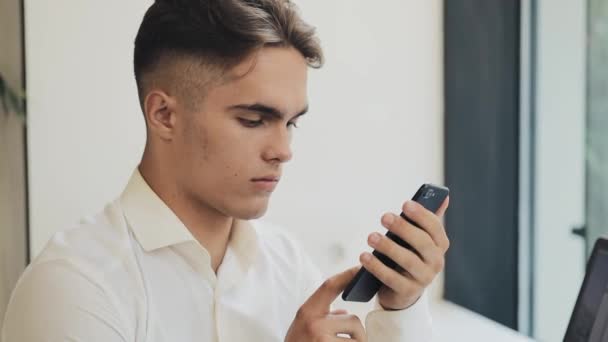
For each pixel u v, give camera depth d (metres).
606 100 2.00
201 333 0.85
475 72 2.35
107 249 0.81
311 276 1.03
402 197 2.40
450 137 2.42
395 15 2.33
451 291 2.45
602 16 2.00
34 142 1.98
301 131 2.25
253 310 0.90
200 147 0.78
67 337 0.73
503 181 2.35
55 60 1.97
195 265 0.86
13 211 2.00
